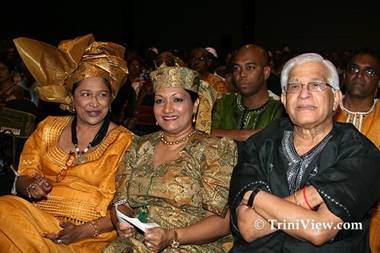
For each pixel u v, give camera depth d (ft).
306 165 8.89
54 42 59.00
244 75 13.70
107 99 11.64
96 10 58.08
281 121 9.52
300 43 50.72
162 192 10.02
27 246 10.52
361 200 8.41
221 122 14.29
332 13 49.62
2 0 58.85
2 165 13.65
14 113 15.72
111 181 11.41
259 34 52.06
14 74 23.93
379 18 48.19
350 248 8.60
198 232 9.71
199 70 20.13
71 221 11.23
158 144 10.65
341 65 32.65
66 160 11.57
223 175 9.92
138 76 26.25
